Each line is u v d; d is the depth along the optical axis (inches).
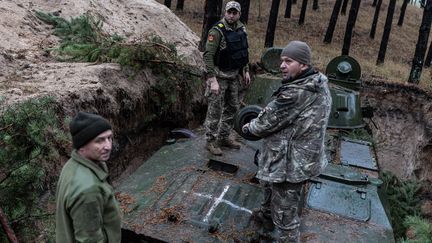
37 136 134.8
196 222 150.9
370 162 209.3
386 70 583.2
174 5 946.7
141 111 242.8
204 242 141.5
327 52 675.4
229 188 174.4
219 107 205.5
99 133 89.9
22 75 206.8
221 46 195.8
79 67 224.8
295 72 127.9
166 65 259.4
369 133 294.5
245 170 192.7
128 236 146.0
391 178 337.1
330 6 1128.2
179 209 157.8
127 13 369.1
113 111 211.6
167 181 177.9
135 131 240.8
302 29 872.3
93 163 91.9
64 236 91.4
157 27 373.4
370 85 504.7
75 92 187.8
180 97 275.1
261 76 271.3
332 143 227.9
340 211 164.2
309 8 1083.3
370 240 149.4
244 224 152.5
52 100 166.1
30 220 138.0
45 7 301.0
